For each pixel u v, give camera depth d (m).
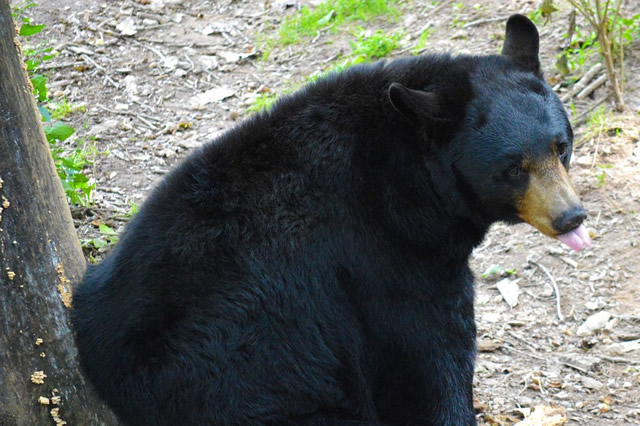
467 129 5.47
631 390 7.33
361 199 5.61
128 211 9.59
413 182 5.65
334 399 5.66
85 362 5.56
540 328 8.25
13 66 5.29
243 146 5.64
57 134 8.73
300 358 5.49
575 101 10.77
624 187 9.53
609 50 10.30
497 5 12.84
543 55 11.53
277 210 5.49
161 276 5.33
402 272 5.70
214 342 5.27
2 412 5.41
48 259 5.51
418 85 5.73
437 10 13.09
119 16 13.73
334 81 5.84
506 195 5.48
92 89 12.15
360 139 5.65
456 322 5.91
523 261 9.07
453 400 5.95
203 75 12.54
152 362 5.26
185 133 11.31
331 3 13.70
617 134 10.14
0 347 5.35
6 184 5.27
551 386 7.45
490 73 5.61
